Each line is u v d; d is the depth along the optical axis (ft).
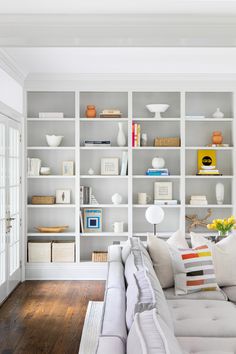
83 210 23.38
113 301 9.26
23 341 13.93
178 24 12.10
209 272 14.37
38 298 18.94
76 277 22.50
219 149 22.99
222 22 12.10
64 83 22.26
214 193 23.65
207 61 19.62
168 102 23.68
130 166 22.50
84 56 18.66
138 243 14.75
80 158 23.56
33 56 18.52
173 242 15.96
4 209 18.71
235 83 22.41
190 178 23.61
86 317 16.20
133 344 5.71
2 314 16.67
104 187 23.61
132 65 20.38
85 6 11.63
